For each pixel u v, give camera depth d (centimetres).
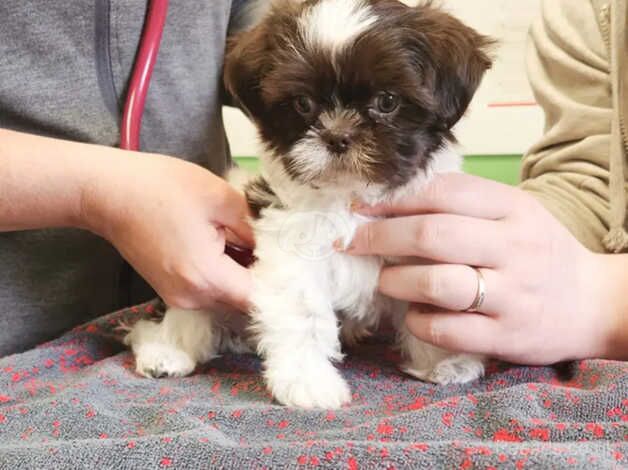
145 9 41
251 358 39
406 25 33
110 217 33
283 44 34
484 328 31
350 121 32
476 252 31
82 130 40
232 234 36
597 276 33
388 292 33
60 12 38
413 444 22
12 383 34
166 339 38
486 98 71
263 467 22
